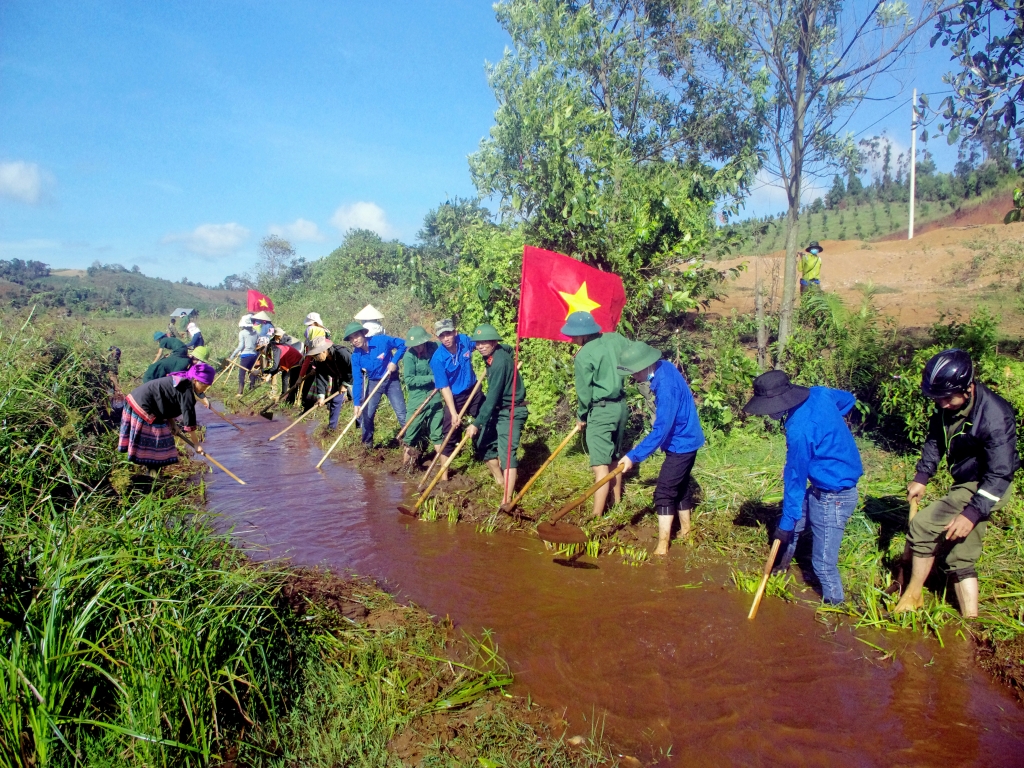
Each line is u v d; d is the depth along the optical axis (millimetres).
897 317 11656
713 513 6148
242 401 13422
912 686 3756
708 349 9266
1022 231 19781
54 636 3061
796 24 8680
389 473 8219
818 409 4395
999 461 3936
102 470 6527
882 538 5348
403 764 3180
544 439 8367
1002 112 7035
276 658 3783
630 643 4254
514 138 11656
